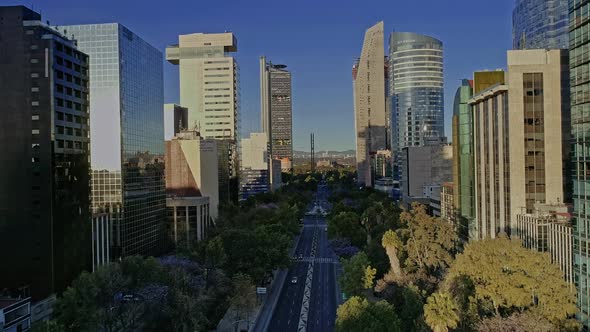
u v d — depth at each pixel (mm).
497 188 136625
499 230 135250
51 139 122125
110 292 103250
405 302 99750
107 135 175625
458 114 170125
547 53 126062
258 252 149125
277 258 155250
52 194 122062
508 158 128500
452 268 96562
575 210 91125
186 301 107625
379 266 140125
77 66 135875
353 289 122000
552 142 125375
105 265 113375
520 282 79875
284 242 164125
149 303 107000
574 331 76375
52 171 122250
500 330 73125
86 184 139250
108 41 177500
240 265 144000
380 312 85750
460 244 164500
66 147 129375
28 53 122625
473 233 157250
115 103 175750
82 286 101000
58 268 124125
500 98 133000
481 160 148875
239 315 119375
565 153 125000
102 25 177875
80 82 137500
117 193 174625
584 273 88312
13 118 122625
